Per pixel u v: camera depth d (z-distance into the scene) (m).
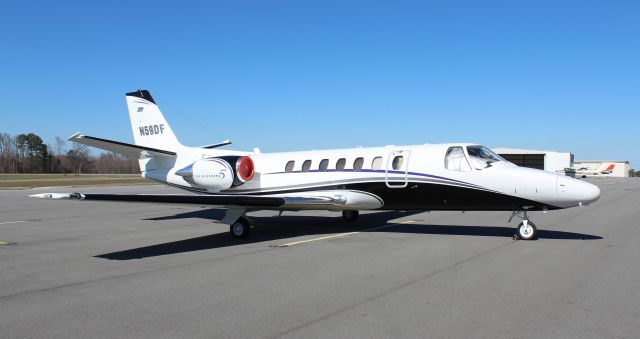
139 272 7.34
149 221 15.00
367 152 12.18
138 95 16.97
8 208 20.08
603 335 4.40
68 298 5.87
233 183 13.23
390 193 11.51
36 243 10.41
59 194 7.75
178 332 4.61
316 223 13.86
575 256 8.32
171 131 16.22
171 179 15.77
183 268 7.61
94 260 8.36
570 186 9.61
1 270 7.54
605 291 5.95
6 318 5.09
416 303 5.48
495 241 10.15
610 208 18.94
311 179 12.66
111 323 4.90
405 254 8.62
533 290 6.01
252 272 7.25
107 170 131.88
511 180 10.05
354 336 4.43
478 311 5.16
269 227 12.98
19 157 122.62
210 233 12.02
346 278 6.77
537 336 4.39
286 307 5.39
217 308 5.39
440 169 10.84
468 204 10.71
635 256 8.31
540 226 12.95
